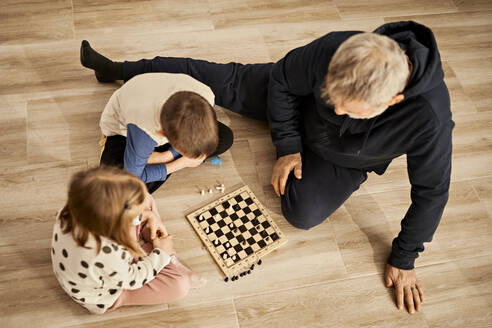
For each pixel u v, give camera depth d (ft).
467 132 8.03
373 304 6.33
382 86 3.95
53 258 4.98
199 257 6.40
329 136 6.02
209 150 5.03
